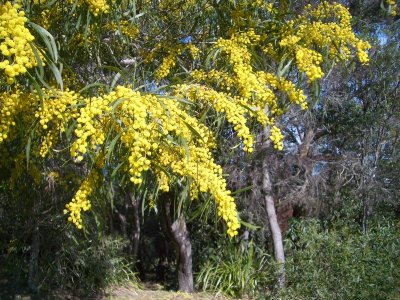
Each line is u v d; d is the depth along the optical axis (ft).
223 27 10.16
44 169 11.95
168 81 10.86
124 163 6.10
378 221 19.63
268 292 18.52
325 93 19.95
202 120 7.43
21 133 7.31
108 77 11.57
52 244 19.95
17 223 19.40
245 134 7.09
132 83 8.04
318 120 21.86
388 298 15.55
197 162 6.37
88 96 7.27
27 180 11.34
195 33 11.51
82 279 20.31
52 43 5.87
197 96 7.43
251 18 9.61
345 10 8.76
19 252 22.17
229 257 21.15
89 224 17.62
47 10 8.75
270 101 8.27
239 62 8.55
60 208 16.60
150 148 5.76
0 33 5.09
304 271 16.56
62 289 20.16
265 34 9.30
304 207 20.81
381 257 16.46
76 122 6.29
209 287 20.56
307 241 16.99
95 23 8.39
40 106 6.35
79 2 7.96
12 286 20.06
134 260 25.16
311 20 10.41
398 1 18.35
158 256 28.12
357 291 15.42
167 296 19.77
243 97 8.05
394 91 21.26
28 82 6.54
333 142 22.38
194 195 6.73
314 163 20.62
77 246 20.22
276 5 11.09
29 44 5.30
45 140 7.68
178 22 11.64
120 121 5.47
